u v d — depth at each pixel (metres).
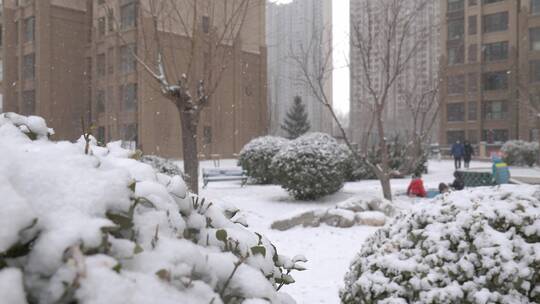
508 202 2.55
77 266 1.07
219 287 1.48
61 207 1.22
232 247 1.71
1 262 1.04
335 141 13.95
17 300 0.98
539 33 42.84
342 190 15.32
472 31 46.72
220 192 14.96
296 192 13.34
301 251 7.23
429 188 15.63
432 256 2.47
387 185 11.84
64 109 40.84
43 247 1.10
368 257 2.82
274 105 50.84
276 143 18.00
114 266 1.13
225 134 40.41
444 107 48.81
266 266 1.72
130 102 35.78
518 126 43.94
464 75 47.41
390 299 2.45
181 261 1.35
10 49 42.31
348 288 2.87
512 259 2.29
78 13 41.56
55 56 40.44
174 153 36.28
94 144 1.90
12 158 1.29
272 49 43.66
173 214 1.54
